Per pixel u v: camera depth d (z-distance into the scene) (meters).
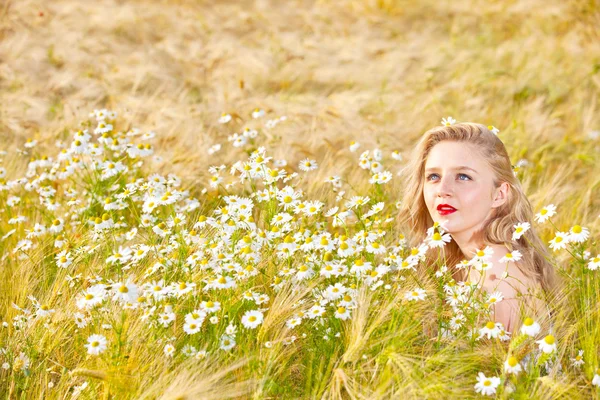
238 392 2.04
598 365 2.16
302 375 2.36
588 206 3.92
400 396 2.01
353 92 6.05
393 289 2.35
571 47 7.61
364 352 2.22
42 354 2.44
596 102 6.07
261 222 3.00
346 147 4.27
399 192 3.63
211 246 2.57
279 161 3.62
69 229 3.48
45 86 5.68
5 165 4.13
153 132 4.29
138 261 2.73
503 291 2.40
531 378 2.08
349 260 2.54
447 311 2.34
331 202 3.52
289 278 2.47
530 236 2.63
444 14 9.45
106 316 2.42
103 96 5.35
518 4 9.30
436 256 2.79
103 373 2.07
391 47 7.87
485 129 2.65
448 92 6.09
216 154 4.17
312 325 2.39
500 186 2.60
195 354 2.17
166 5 8.85
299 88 6.38
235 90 5.85
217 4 9.33
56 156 4.20
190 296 2.45
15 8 7.41
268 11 8.96
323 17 8.88
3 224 3.61
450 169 2.55
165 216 3.42
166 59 6.64
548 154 4.94
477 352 2.16
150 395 2.08
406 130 4.99
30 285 2.81
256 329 2.38
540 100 5.79
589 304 2.42
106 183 3.66
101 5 8.30
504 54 7.43
